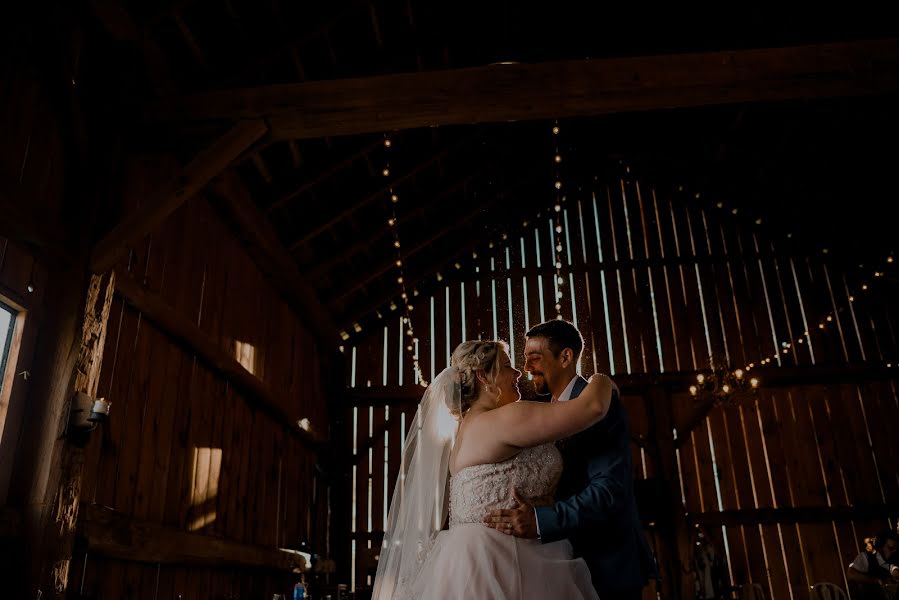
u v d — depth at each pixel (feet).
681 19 26.07
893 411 31.45
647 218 35.68
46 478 12.01
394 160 25.95
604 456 6.36
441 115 15.06
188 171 14.23
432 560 5.97
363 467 32.09
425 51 22.53
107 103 14.79
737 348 32.99
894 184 29.32
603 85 14.83
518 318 34.24
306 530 28.45
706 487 30.73
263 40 18.19
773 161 31.73
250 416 22.85
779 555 29.73
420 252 33.14
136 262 15.74
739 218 35.22
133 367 15.65
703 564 28.94
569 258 35.06
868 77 14.75
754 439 31.37
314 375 30.35
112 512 13.99
